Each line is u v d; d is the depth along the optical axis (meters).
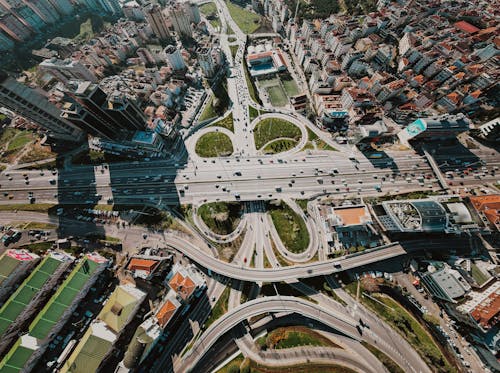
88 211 144.12
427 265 129.00
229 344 116.25
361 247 131.88
